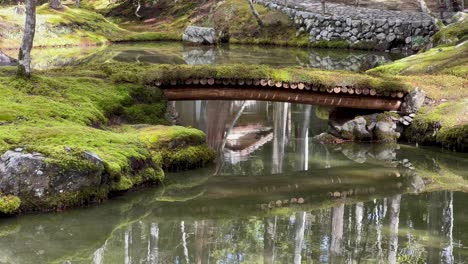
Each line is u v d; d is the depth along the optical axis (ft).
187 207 29.43
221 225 27.07
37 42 117.70
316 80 44.06
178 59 93.86
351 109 47.37
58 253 22.93
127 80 44.29
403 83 45.83
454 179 35.27
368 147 44.27
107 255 22.85
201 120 54.95
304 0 141.69
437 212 28.81
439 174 36.45
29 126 31.53
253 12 129.59
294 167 38.58
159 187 32.19
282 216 28.48
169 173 34.81
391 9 125.39
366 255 23.17
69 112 35.45
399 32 108.78
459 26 79.36
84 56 99.19
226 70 44.50
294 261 22.70
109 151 30.12
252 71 44.47
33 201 26.40
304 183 34.58
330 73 45.55
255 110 63.52
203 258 22.76
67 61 90.38
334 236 25.41
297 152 43.24
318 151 43.29
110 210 27.78
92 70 48.11
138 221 27.12
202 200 30.71
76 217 26.68
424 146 43.57
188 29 127.54
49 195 26.58
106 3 182.39
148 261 22.39
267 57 97.86
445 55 62.59
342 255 23.03
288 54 103.71
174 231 25.95
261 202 30.73
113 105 40.14
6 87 37.93
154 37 138.62
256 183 34.40
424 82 49.70
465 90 47.70
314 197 31.73
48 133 29.76
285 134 50.93
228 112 60.03
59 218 26.32
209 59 94.27
